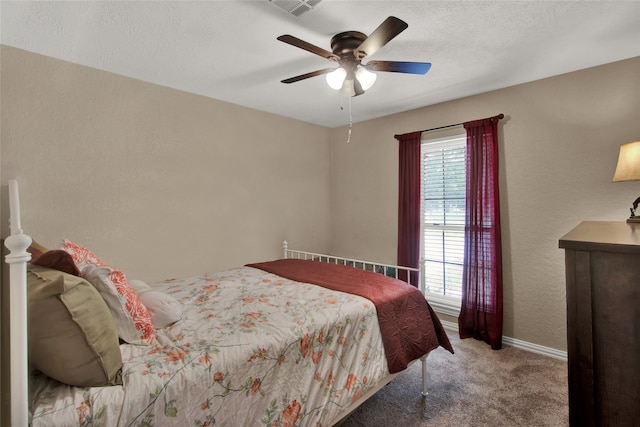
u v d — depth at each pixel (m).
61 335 0.89
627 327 0.65
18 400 0.72
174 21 1.71
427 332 1.90
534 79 2.50
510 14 1.65
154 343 1.24
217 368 1.11
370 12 1.63
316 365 1.39
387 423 1.71
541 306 2.52
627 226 1.09
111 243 2.37
